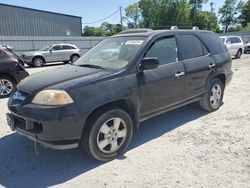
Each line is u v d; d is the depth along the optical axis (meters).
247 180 3.00
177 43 4.59
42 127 3.06
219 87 5.55
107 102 3.34
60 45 19.69
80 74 3.56
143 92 3.83
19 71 7.67
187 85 4.63
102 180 3.08
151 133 4.44
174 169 3.27
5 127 4.83
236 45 18.52
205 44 5.23
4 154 3.76
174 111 5.59
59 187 2.97
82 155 3.69
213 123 4.86
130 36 4.39
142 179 3.08
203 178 3.06
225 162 3.41
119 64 3.82
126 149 3.78
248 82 8.95
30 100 3.21
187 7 63.91
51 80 3.42
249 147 3.82
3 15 31.16
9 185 3.02
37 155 3.71
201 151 3.73
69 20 38.25
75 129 3.15
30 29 33.84
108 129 3.45
